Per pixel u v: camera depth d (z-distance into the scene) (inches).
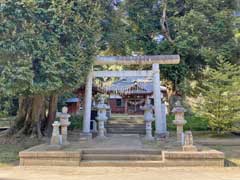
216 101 653.3
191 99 895.7
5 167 381.7
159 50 831.1
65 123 491.2
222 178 316.8
